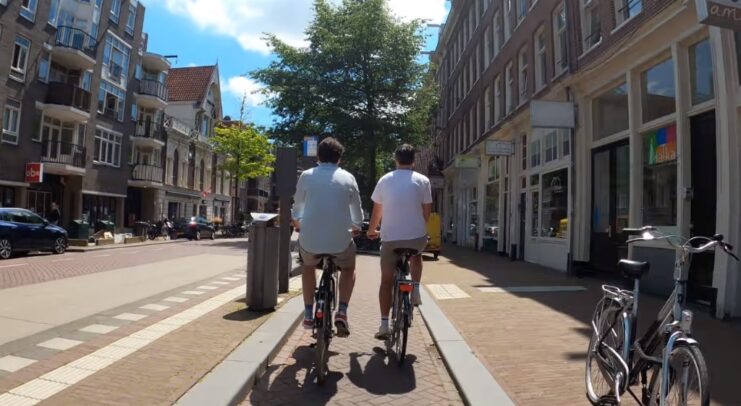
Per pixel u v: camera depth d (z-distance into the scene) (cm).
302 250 455
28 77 2330
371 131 2612
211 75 4669
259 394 414
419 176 511
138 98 3344
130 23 3209
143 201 3619
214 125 4875
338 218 448
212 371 428
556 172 1385
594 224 1175
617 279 1055
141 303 757
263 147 4266
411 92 2703
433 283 1025
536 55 1589
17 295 825
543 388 411
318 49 2708
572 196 1217
